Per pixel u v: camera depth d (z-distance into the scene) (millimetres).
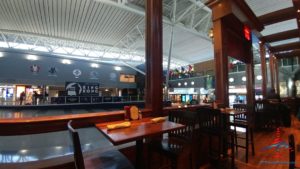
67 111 5387
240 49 4387
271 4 5719
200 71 16172
